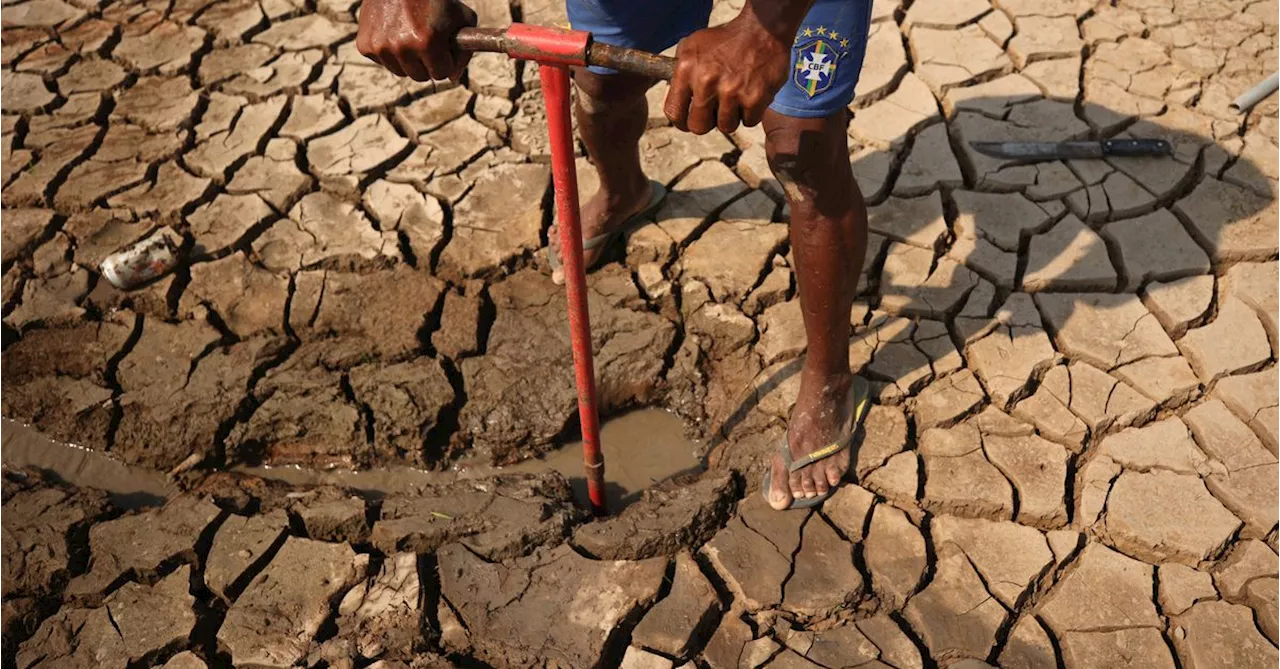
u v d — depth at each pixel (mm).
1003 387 2756
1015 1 3801
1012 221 3141
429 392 2852
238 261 3164
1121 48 3637
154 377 2914
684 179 3314
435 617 2430
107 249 3207
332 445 2799
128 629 2422
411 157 3426
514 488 2652
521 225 3219
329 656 2359
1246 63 3562
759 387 2830
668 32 2490
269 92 3645
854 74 2084
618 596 2430
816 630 2387
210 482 2760
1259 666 2271
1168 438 2654
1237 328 2859
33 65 3764
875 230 3133
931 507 2586
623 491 2742
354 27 3855
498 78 3648
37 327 3062
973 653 2322
